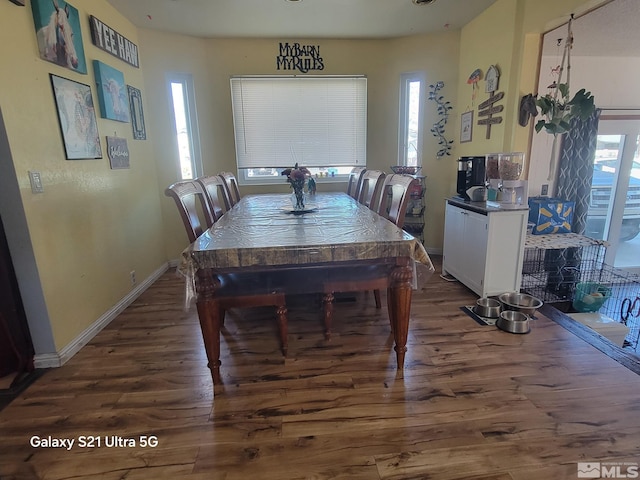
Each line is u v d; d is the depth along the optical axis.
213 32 3.52
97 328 2.44
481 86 3.29
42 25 1.98
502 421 1.54
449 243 3.34
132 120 3.15
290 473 1.31
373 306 2.79
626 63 3.46
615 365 1.94
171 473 1.33
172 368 2.00
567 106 2.64
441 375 1.88
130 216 3.06
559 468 1.31
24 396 1.78
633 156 3.69
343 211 2.55
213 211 2.66
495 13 2.99
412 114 4.04
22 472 1.34
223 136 3.91
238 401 1.71
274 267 1.73
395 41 3.81
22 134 1.85
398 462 1.35
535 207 3.16
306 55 3.80
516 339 2.23
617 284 3.54
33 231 1.91
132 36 3.22
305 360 2.05
